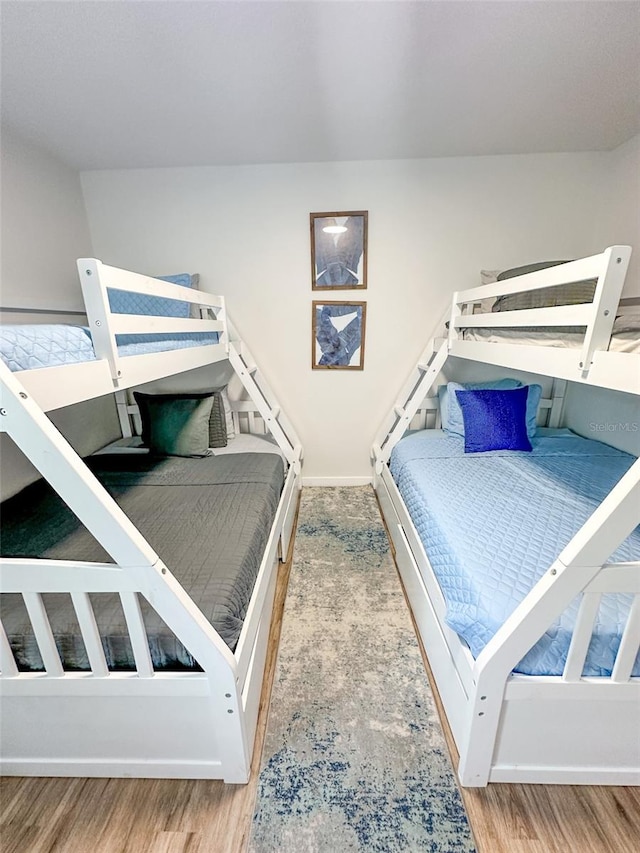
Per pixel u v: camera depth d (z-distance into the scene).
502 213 2.49
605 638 0.97
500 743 1.05
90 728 1.08
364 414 2.98
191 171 2.47
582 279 1.10
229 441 2.70
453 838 0.99
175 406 2.38
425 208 2.51
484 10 1.22
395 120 1.91
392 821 1.02
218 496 1.83
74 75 1.50
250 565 1.37
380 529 2.50
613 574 0.87
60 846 0.99
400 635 1.66
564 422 2.81
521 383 2.65
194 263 2.63
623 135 2.13
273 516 1.87
